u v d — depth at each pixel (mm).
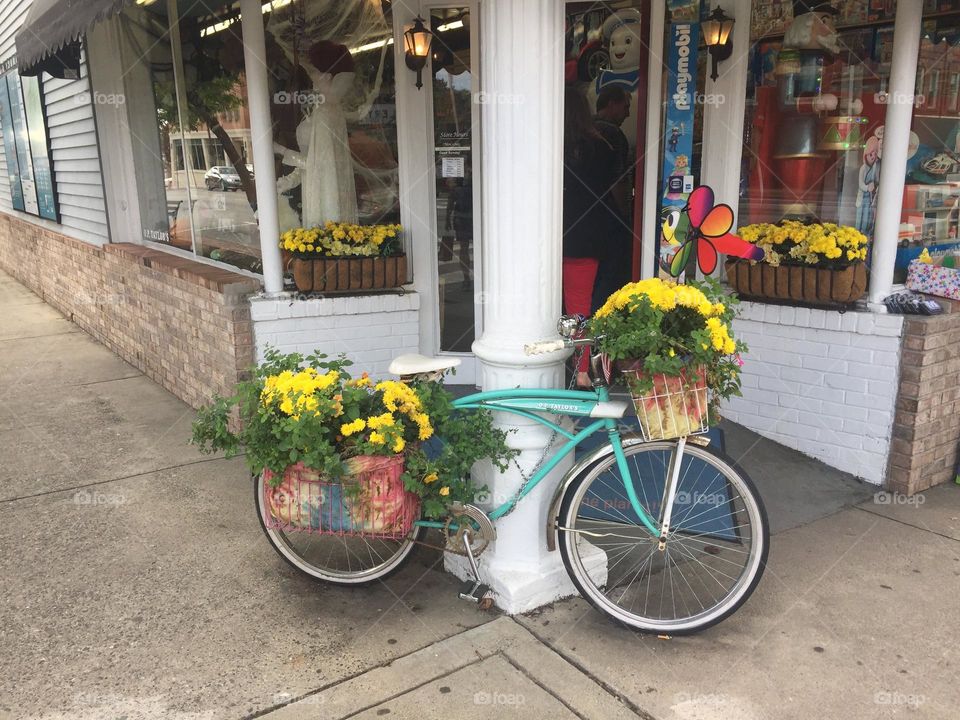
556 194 3043
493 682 2715
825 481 4234
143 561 3562
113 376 6730
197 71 5617
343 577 3316
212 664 2822
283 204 5207
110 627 3053
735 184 4832
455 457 2936
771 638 2945
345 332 5102
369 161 5266
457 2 5012
